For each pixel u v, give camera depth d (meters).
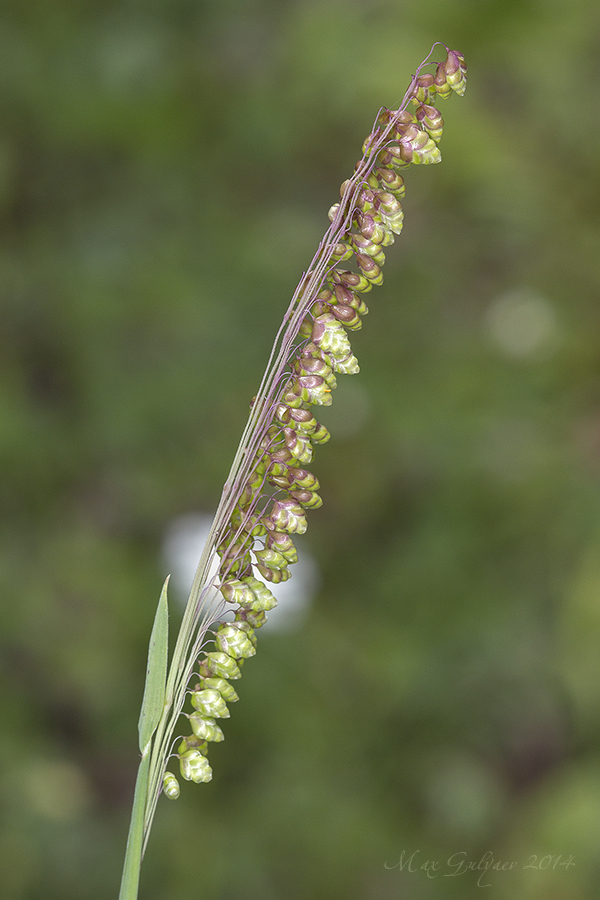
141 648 0.98
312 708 0.97
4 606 0.96
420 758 0.95
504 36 1.13
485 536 1.03
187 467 1.05
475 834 0.91
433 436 1.07
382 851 0.89
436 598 1.02
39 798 0.86
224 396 1.08
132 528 1.04
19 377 1.07
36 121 1.16
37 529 1.01
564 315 1.11
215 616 0.42
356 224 0.42
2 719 0.90
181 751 0.42
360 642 1.00
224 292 1.12
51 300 1.11
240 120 1.18
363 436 1.09
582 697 0.93
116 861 0.86
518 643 0.97
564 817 0.87
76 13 1.23
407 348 1.12
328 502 1.08
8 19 1.20
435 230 1.17
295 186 1.18
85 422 1.07
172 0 1.25
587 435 1.05
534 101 1.13
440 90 0.41
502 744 0.95
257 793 0.92
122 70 1.19
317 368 0.41
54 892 0.83
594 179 1.12
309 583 1.03
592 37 1.14
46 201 1.15
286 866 0.88
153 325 1.10
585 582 0.97
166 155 1.18
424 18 1.13
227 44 1.24
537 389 1.09
